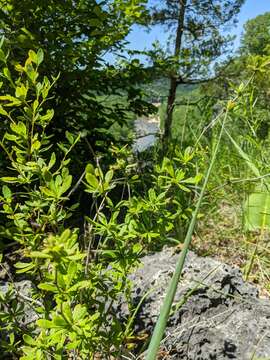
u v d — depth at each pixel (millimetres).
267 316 1889
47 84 1411
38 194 1431
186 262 2096
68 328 1102
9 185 2713
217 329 1812
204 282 1951
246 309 1905
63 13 4824
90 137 5621
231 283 1997
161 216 1480
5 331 1727
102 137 5695
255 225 2469
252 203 2479
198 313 1872
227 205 3355
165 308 885
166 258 2125
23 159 1432
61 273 1076
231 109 1556
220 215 3154
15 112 3701
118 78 6098
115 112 6184
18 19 4445
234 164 3443
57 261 943
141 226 1452
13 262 2660
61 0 4707
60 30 5000
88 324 1246
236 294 1980
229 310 1890
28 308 1783
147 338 1815
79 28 5277
